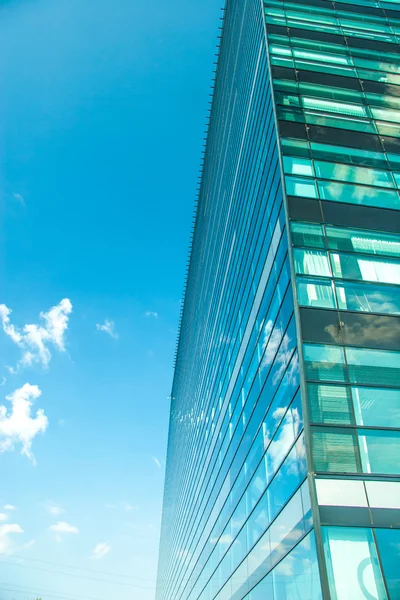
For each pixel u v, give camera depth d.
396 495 12.57
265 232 22.78
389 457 13.24
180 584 54.59
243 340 27.06
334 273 17.38
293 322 16.34
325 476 12.74
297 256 17.61
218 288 41.91
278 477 16.38
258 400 21.42
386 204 20.14
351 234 18.72
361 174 21.12
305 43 28.11
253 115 30.06
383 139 22.98
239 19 41.28
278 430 17.08
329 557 11.35
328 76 26.02
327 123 23.12
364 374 14.87
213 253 48.09
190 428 59.12
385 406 14.26
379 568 11.25
